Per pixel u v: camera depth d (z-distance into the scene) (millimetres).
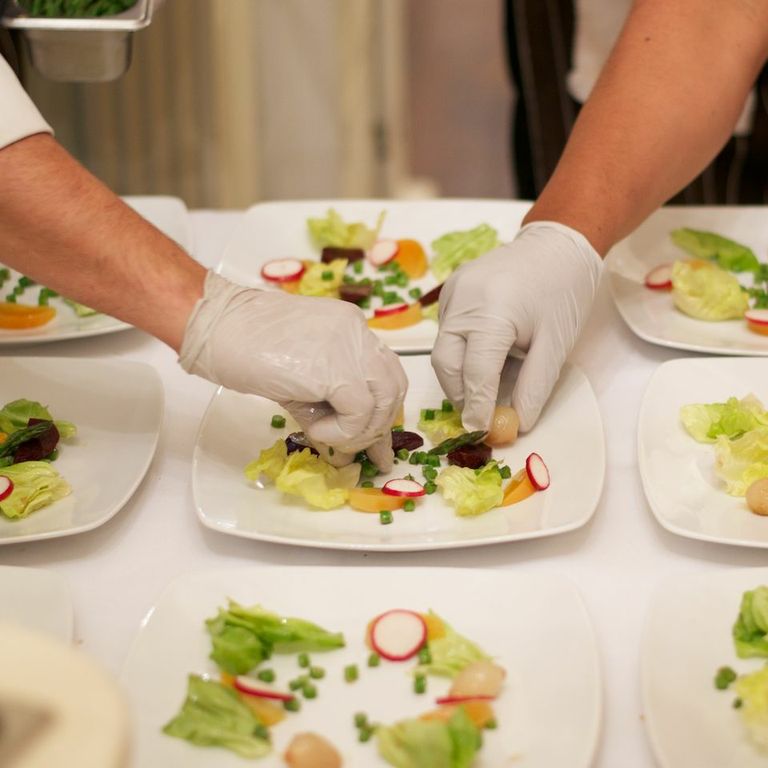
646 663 950
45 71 1561
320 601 1051
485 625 1021
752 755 887
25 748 519
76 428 1345
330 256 1752
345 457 1236
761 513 1161
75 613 1085
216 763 901
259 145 3271
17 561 1159
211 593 1051
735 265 1712
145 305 1171
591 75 2195
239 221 1892
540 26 2227
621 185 1465
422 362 1482
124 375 1428
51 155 1145
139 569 1147
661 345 1493
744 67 1563
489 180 3801
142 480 1268
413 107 3887
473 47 3889
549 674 964
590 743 889
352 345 1166
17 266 1185
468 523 1175
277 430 1346
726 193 2148
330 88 3277
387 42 3346
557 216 1447
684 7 1551
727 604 1024
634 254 1722
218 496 1206
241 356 1146
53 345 1566
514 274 1337
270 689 963
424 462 1289
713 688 950
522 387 1321
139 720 934
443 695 963
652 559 1141
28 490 1200
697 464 1256
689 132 1514
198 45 2957
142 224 1188
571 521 1134
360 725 929
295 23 3152
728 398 1357
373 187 3537
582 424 1306
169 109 2971
